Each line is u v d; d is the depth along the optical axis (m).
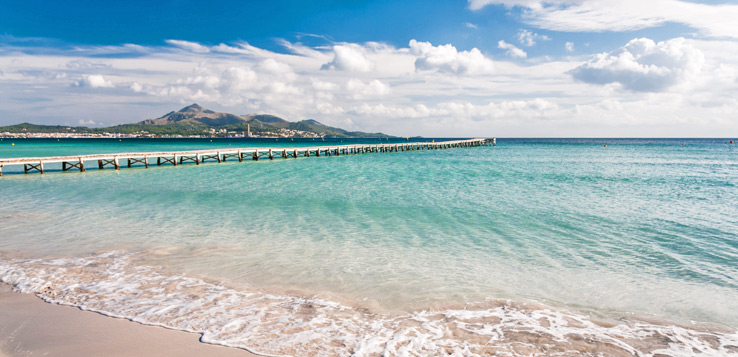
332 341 4.92
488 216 13.47
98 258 8.37
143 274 7.37
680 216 13.55
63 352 4.46
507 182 23.84
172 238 10.25
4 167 34.69
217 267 7.88
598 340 5.12
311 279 7.27
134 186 21.50
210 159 47.69
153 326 5.21
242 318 5.53
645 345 5.03
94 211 14.06
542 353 4.76
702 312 6.07
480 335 5.19
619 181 24.80
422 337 5.09
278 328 5.25
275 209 14.67
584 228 11.70
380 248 9.47
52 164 37.88
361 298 6.41
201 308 5.85
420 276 7.50
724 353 4.86
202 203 15.97
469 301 6.35
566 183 23.53
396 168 34.69
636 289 6.97
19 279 6.93
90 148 81.62
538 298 6.53
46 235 10.42
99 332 4.99
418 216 13.44
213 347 4.70
